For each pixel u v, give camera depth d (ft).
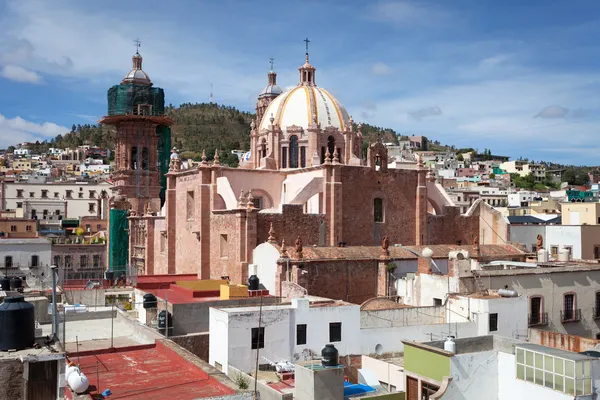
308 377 97.71
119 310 160.97
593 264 187.11
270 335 123.85
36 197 520.01
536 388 101.40
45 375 74.74
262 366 122.11
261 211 205.16
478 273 158.81
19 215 476.13
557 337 139.85
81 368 97.81
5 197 512.22
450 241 237.66
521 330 146.30
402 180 227.20
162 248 269.64
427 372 107.04
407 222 227.40
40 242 263.70
